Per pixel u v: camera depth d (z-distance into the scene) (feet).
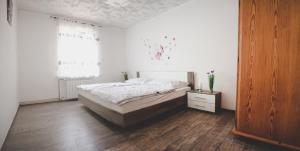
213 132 7.36
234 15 9.87
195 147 6.05
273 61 5.56
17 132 7.59
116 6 12.61
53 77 14.56
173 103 10.37
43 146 6.23
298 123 5.20
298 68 5.14
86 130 7.80
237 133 6.48
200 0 11.50
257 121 6.03
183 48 12.84
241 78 6.34
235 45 9.93
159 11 13.91
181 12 12.78
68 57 15.07
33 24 13.43
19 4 11.97
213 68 11.07
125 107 7.46
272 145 5.96
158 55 15.08
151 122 8.78
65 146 6.23
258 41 5.83
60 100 14.93
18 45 12.76
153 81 13.39
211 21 10.97
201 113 10.36
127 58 19.35
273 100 5.64
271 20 5.51
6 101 7.04
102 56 17.69
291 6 5.12
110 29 18.25
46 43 14.08
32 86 13.57
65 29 14.84
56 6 12.46
